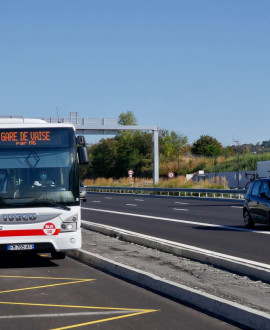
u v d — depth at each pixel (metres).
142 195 60.28
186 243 17.72
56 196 13.77
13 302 9.78
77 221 13.90
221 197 48.31
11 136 13.83
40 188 13.73
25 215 13.56
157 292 10.45
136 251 15.69
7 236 13.48
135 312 8.88
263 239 18.67
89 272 12.96
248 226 22.70
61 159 13.95
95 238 19.11
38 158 13.85
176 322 8.23
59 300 9.87
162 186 61.44
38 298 10.07
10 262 14.94
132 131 105.75
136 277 11.48
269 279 10.74
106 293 10.41
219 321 8.25
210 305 8.84
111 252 15.48
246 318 7.93
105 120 59.75
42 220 13.63
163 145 103.81
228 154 99.44
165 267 12.69
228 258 12.67
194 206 38.44
